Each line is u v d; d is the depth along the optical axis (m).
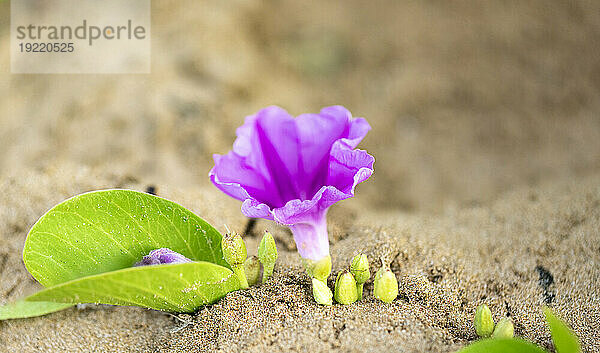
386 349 0.40
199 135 0.57
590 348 0.42
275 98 0.64
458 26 0.74
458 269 0.45
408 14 0.76
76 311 0.44
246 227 0.48
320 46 0.71
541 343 0.42
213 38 0.65
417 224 0.48
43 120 0.57
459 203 0.56
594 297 0.44
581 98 0.66
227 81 0.62
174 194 0.49
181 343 0.42
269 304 0.42
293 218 0.40
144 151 0.56
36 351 0.43
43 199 0.48
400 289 0.43
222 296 0.42
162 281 0.41
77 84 0.58
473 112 0.66
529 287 0.44
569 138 0.61
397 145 0.63
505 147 0.62
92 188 0.49
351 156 0.40
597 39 0.71
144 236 0.43
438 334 0.41
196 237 0.43
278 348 0.41
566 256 0.46
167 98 0.58
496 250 0.46
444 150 0.62
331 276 0.44
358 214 0.50
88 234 0.42
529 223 0.48
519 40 0.72
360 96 0.68
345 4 0.77
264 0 0.73
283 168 0.42
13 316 0.43
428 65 0.71
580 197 0.49
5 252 0.47
